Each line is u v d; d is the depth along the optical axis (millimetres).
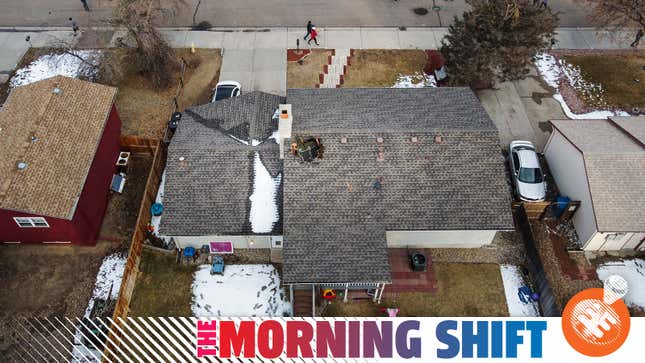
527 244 26516
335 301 24953
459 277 25953
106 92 29078
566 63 36781
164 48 33406
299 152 24984
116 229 27516
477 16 31953
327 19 39906
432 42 38375
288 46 37594
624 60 37062
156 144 30078
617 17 34875
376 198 24547
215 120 27953
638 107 34062
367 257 23250
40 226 24828
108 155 28594
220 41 37812
